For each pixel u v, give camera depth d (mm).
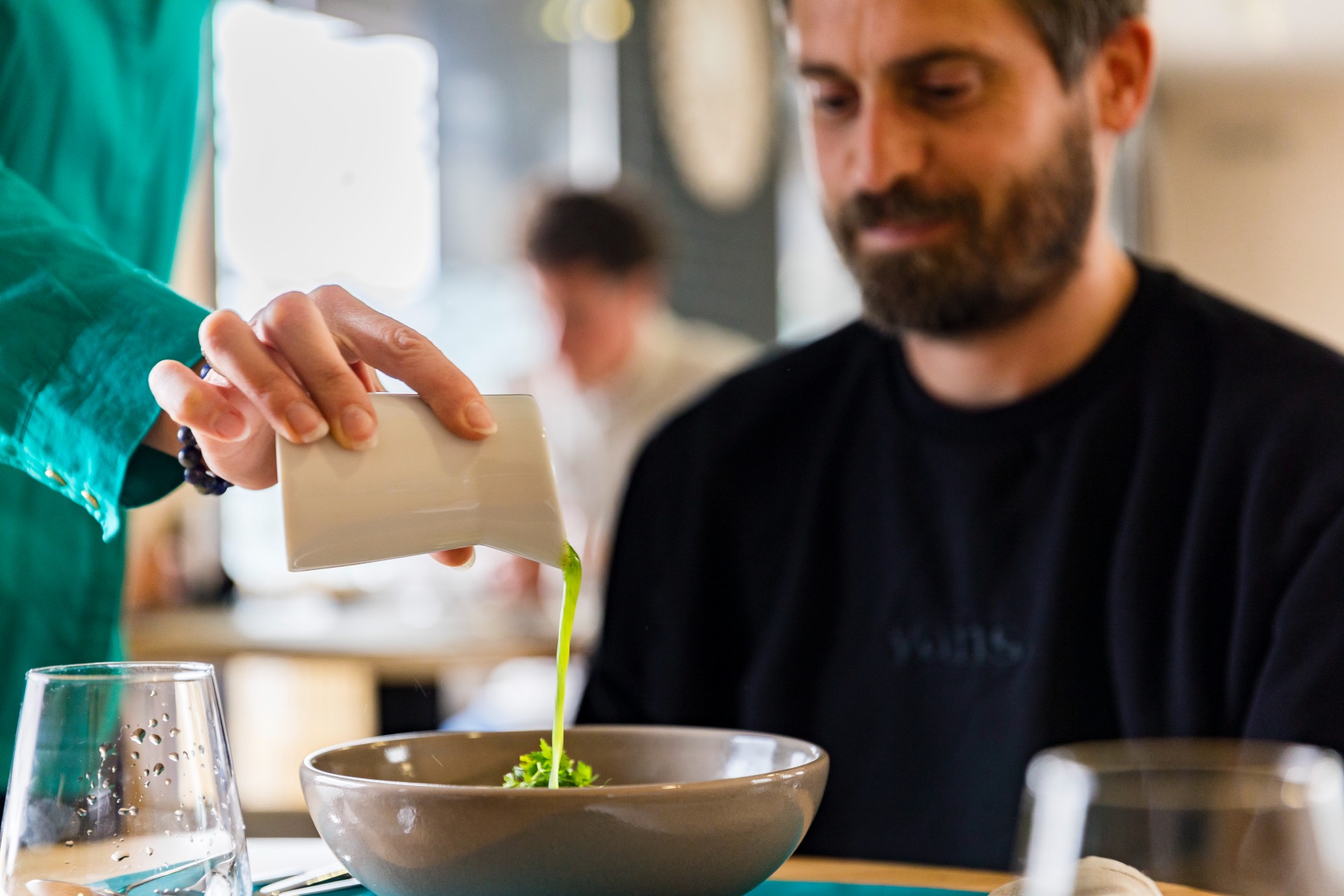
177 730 640
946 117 1084
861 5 1078
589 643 2305
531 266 2689
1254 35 5137
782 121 4680
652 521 1299
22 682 964
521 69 4066
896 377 1235
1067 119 1108
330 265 3559
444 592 2996
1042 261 1106
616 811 621
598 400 2764
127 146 1028
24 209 798
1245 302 5977
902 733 1163
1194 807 568
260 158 3420
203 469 776
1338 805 574
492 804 620
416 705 2623
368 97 3617
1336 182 5836
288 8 3391
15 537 951
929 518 1188
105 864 626
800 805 662
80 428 752
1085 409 1136
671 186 4258
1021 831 613
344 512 657
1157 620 1089
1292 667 1012
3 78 940
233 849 649
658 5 4223
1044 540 1131
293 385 659
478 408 681
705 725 1259
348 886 743
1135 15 1166
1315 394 1079
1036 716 1096
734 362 4309
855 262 1146
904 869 806
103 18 988
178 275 3262
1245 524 1069
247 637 2385
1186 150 5988
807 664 1217
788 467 1275
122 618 1067
